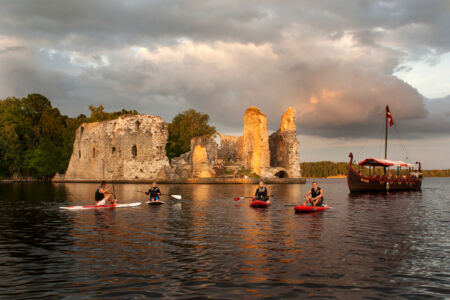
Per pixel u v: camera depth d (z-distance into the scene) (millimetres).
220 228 13852
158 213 19000
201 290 6789
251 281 7297
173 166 81938
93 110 102625
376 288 6922
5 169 87438
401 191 48719
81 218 16891
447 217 17750
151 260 8891
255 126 83250
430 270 8086
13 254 9555
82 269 8133
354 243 10969
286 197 32125
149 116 74188
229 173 81000
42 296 6480
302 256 9289
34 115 98562
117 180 73500
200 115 100750
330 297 6453
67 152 93438
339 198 33094
